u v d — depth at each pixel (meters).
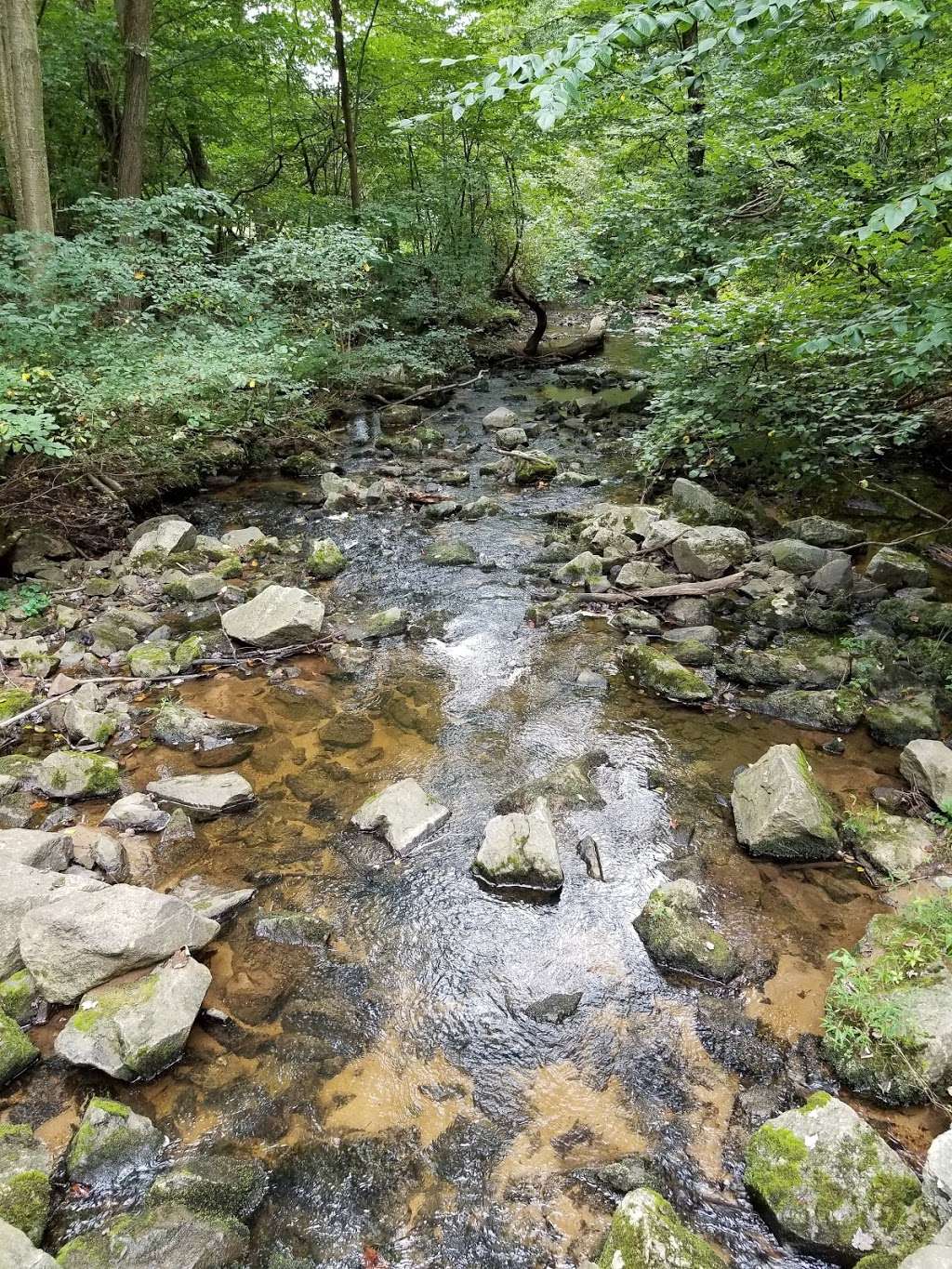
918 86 5.82
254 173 18.62
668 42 9.08
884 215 3.71
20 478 7.04
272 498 9.80
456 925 3.70
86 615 6.60
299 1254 2.42
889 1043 2.88
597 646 6.18
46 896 3.47
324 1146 2.75
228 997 3.35
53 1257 2.24
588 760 4.81
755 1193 2.51
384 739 5.10
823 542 7.40
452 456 11.02
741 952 3.48
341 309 12.70
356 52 17.25
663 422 8.71
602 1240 2.42
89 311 7.74
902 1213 2.33
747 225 9.12
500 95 3.42
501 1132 2.79
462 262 18.30
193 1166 2.62
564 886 3.90
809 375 7.63
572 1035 3.15
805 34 7.28
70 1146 2.72
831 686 5.43
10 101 8.14
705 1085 2.94
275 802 4.53
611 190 11.88
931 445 8.73
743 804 4.23
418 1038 3.16
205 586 7.09
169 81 14.38
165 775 4.73
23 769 4.62
